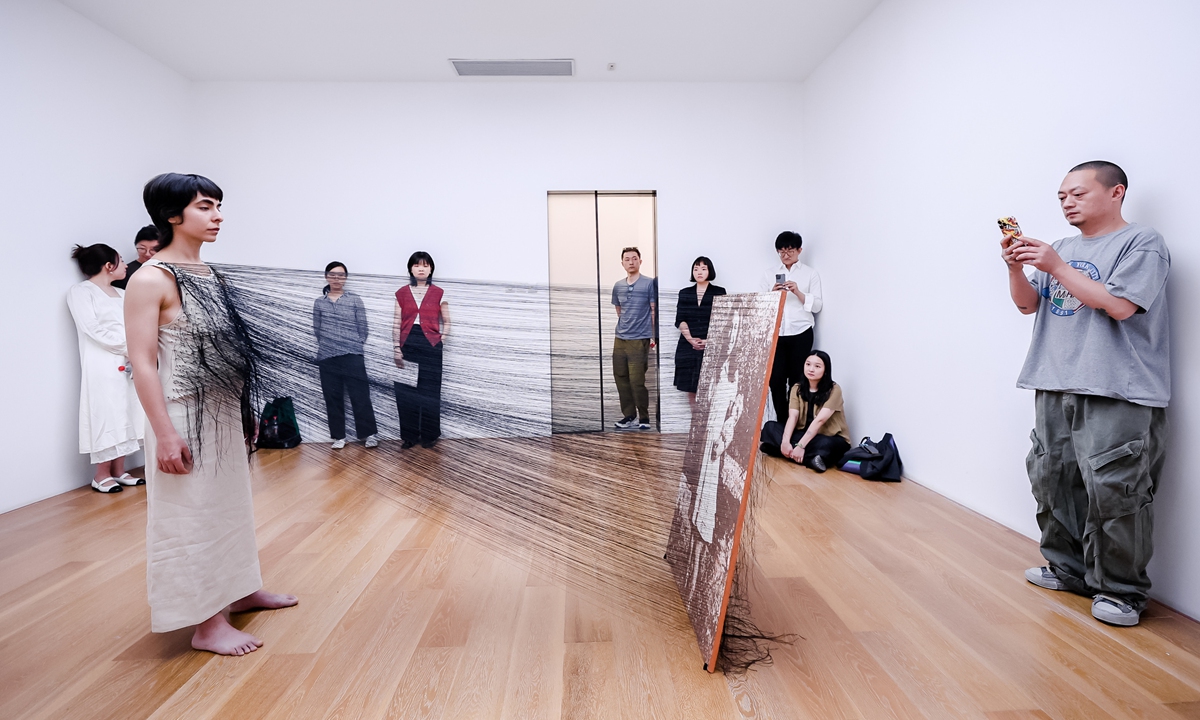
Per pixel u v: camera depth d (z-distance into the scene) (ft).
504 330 5.60
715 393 6.44
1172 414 6.61
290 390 5.68
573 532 6.18
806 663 5.68
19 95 11.64
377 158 16.76
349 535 8.72
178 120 16.02
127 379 12.46
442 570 7.71
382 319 5.59
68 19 12.70
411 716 4.98
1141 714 4.91
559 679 5.45
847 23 13.79
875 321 13.32
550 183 16.99
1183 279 6.44
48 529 9.91
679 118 17.07
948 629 6.28
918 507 10.34
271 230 16.67
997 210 9.36
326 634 6.28
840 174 14.90
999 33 9.21
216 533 6.07
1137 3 6.89
